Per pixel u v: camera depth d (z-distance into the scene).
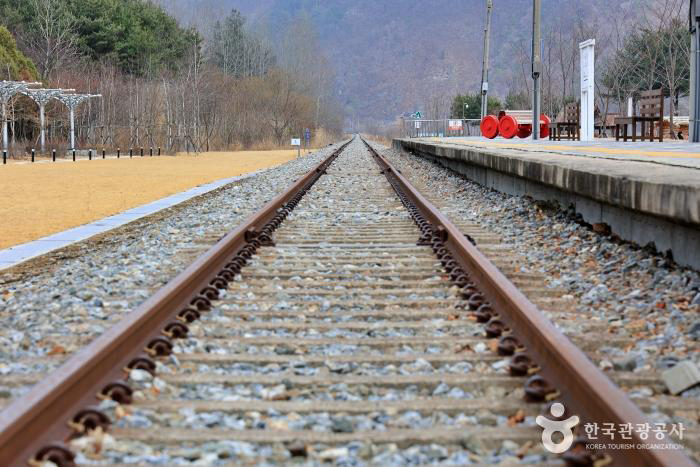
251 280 7.31
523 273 7.75
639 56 44.62
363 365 4.82
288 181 21.75
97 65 65.00
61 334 5.70
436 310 6.13
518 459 3.44
